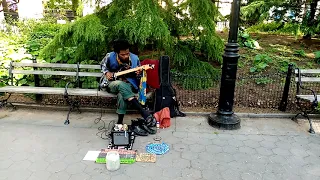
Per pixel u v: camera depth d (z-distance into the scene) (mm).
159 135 3537
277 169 2852
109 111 4207
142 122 3615
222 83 3701
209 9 4559
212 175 2732
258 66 5367
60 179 2627
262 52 6281
